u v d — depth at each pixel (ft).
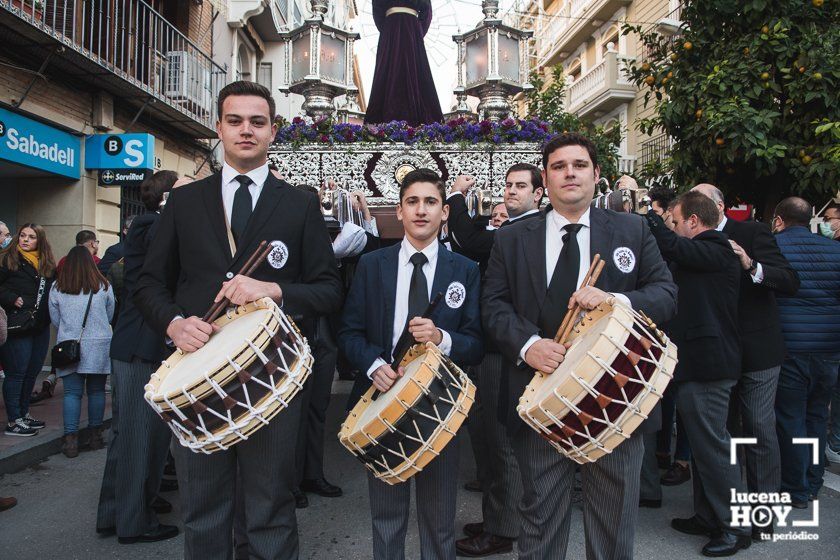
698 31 20.45
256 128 8.44
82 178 31.07
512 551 11.22
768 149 17.95
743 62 18.86
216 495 8.11
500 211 13.87
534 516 8.34
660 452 16.60
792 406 13.20
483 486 11.69
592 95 61.21
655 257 8.60
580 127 34.50
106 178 31.12
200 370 6.93
